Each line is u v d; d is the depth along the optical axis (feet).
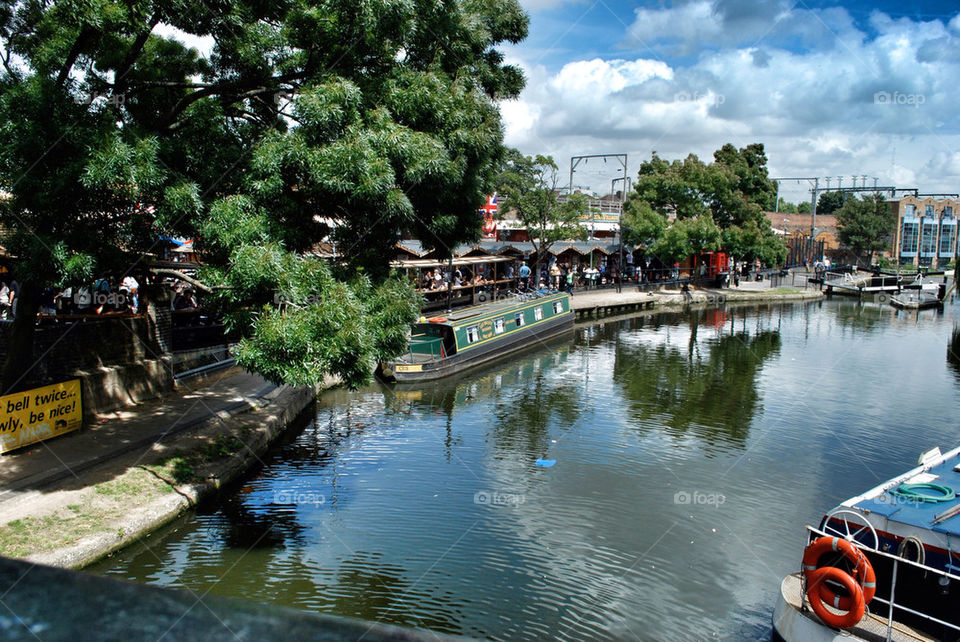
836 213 256.11
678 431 69.36
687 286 184.44
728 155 203.62
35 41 51.08
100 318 61.82
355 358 42.73
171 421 58.18
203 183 45.60
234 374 77.77
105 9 40.75
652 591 40.42
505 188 142.61
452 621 37.06
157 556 41.86
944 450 63.82
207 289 44.19
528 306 117.19
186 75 56.65
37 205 40.45
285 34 47.24
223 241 41.09
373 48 47.80
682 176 180.96
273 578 40.27
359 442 64.95
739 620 37.76
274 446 62.64
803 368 98.89
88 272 41.14
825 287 196.65
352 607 37.83
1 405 47.11
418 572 41.70
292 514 48.78
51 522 39.65
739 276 217.15
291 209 44.27
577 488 54.60
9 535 37.35
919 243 282.77
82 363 58.39
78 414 54.29
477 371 97.55
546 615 37.73
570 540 46.09
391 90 47.52
